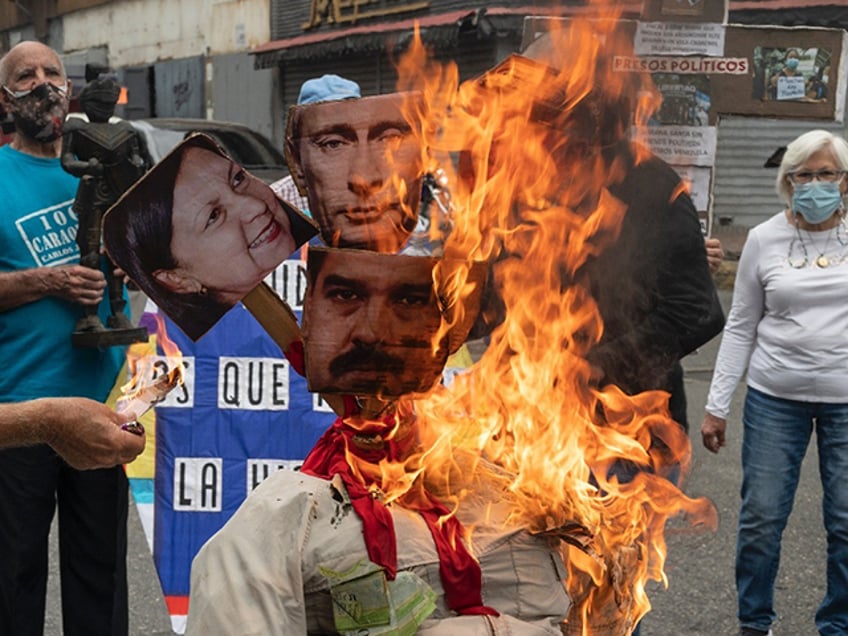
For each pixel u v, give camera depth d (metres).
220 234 1.66
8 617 3.09
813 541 4.95
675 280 2.65
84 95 3.03
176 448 3.31
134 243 1.65
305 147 1.68
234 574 1.64
